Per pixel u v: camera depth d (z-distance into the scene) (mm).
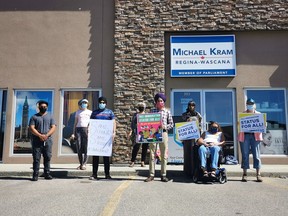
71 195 5711
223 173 7215
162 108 7594
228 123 10469
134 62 10570
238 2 10727
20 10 11062
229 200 5410
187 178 7891
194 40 10695
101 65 10820
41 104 7629
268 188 6555
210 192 6086
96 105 10695
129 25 10734
